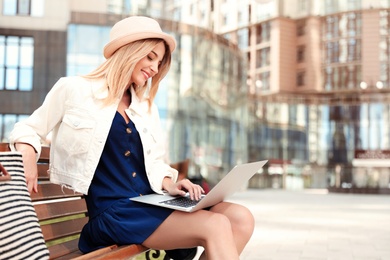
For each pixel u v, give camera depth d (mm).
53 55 31828
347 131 59281
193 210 2707
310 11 58969
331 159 59156
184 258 3176
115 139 2977
